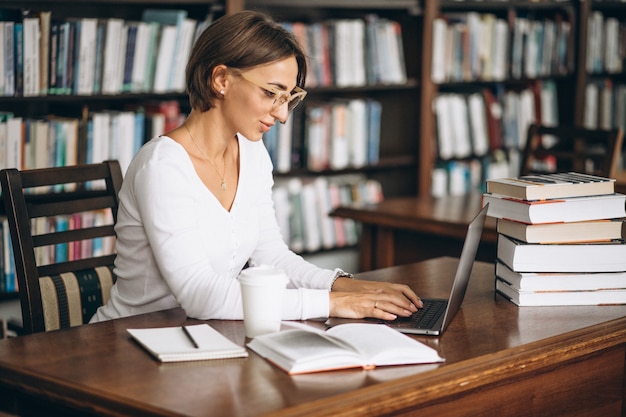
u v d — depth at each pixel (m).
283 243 2.26
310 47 4.14
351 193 4.55
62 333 1.79
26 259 2.08
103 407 1.43
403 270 2.45
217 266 2.04
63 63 3.34
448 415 1.63
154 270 1.99
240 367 1.57
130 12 3.93
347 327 1.74
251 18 1.91
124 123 3.54
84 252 3.46
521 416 1.79
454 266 2.52
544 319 1.96
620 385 2.03
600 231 2.10
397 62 4.48
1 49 3.18
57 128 3.37
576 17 5.34
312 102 4.42
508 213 2.13
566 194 2.09
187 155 1.97
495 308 2.05
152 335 1.73
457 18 4.77
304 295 1.92
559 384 1.86
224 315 1.89
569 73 5.36
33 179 2.14
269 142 4.10
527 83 5.23
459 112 4.82
